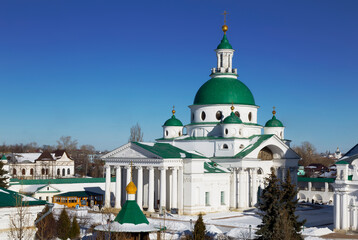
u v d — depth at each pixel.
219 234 70.06
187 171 93.31
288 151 108.94
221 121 107.44
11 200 35.12
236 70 114.50
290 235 57.00
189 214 92.06
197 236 60.75
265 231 60.00
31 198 37.19
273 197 61.28
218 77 112.62
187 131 112.81
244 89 111.31
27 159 193.25
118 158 97.94
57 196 111.19
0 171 106.44
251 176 102.19
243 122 108.25
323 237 69.94
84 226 75.88
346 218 73.69
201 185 94.31
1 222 33.38
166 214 90.56
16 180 116.75
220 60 114.62
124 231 37.41
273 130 115.38
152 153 91.88
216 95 108.69
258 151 103.00
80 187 118.31
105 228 38.66
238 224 81.38
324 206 113.69
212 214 93.75
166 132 113.69
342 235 71.75
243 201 99.75
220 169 100.12
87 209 99.38
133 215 39.00
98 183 122.12
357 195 73.00
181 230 74.56
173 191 92.62
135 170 101.19
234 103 107.38
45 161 188.62
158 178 99.06
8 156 193.12
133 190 39.94
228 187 100.75
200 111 110.06
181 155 95.44
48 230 56.62
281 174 109.75
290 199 62.06
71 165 196.25
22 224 34.09
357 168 73.69
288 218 59.59
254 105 110.50
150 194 92.62
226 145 103.00
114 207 99.00
